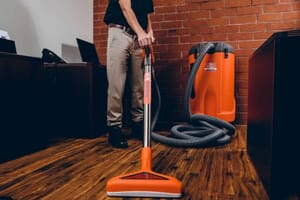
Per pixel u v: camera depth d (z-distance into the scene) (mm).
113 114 2104
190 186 1233
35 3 2566
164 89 3279
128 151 1926
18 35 2379
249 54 3035
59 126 2465
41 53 2652
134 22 1888
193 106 2770
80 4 3295
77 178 1348
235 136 2500
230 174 1408
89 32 3488
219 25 3105
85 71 2379
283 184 1012
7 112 1676
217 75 2703
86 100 2389
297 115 994
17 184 1264
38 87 1927
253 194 1140
